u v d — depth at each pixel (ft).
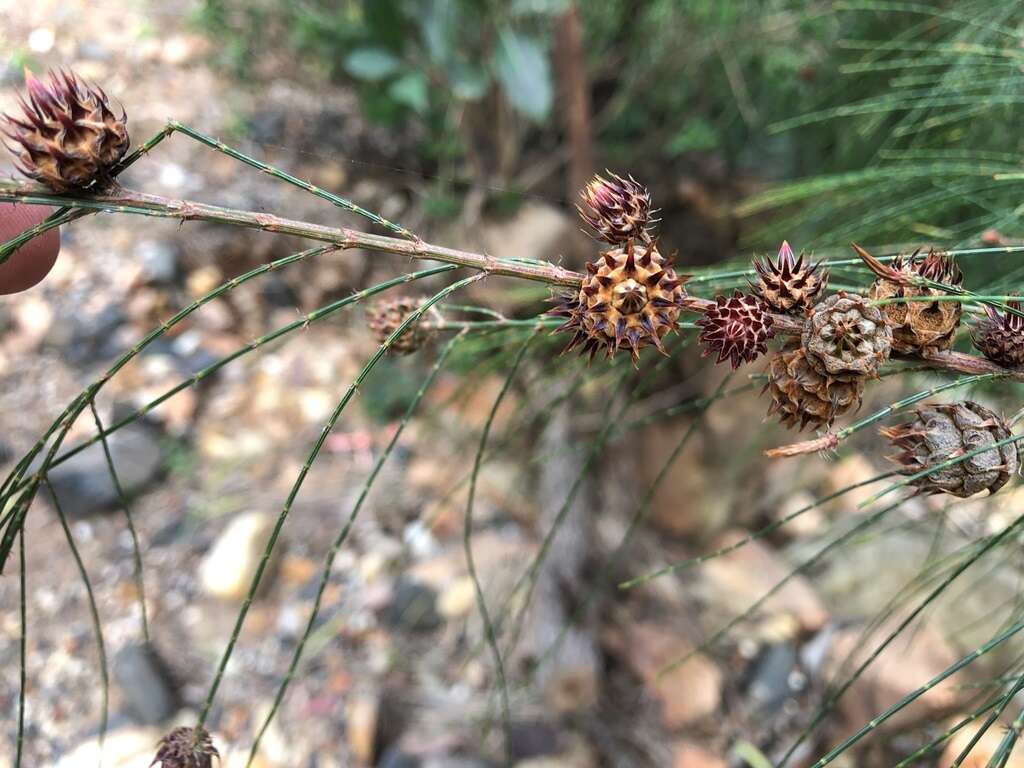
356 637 1.55
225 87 1.94
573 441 1.68
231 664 1.52
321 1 2.11
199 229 2.10
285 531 1.73
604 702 1.46
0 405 1.87
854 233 0.96
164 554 1.68
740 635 1.60
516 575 1.61
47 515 1.72
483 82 1.85
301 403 1.96
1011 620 0.80
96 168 0.40
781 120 1.79
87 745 1.37
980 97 0.92
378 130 2.20
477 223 2.00
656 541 1.75
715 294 0.64
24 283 0.70
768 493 1.80
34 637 1.52
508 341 0.79
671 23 1.90
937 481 0.45
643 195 0.49
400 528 1.74
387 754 1.38
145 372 1.96
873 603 1.59
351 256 2.11
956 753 1.17
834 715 1.43
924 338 0.47
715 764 1.40
